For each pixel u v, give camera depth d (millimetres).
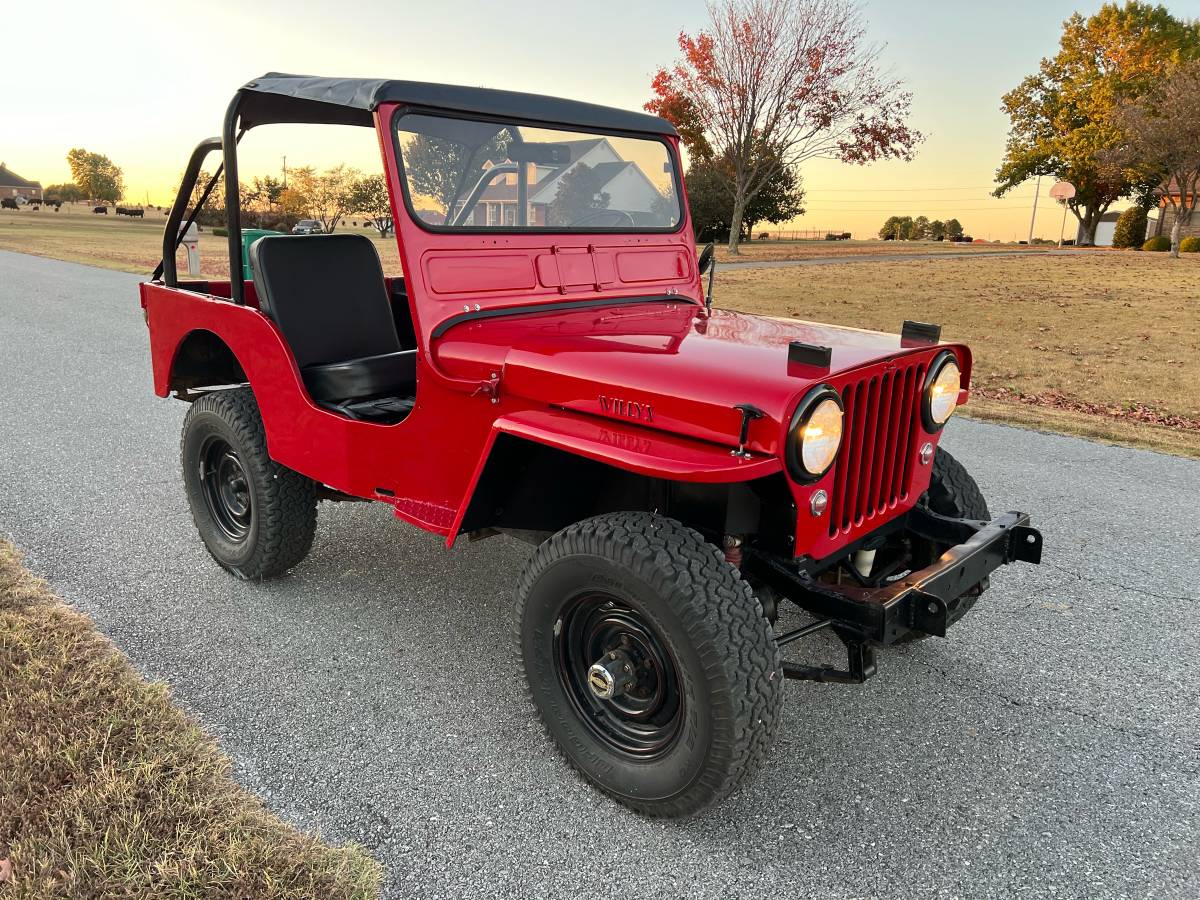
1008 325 12852
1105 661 3143
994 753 2611
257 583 3619
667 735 2252
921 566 2934
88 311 11078
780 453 2037
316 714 2729
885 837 2252
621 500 2672
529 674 2469
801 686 2969
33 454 5164
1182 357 9922
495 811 2316
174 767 2357
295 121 3320
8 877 1955
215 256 20188
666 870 2123
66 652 2900
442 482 2758
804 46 28094
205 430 3541
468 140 2791
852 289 18422
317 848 2113
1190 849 2217
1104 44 46625
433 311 2691
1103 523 4465
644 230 3387
